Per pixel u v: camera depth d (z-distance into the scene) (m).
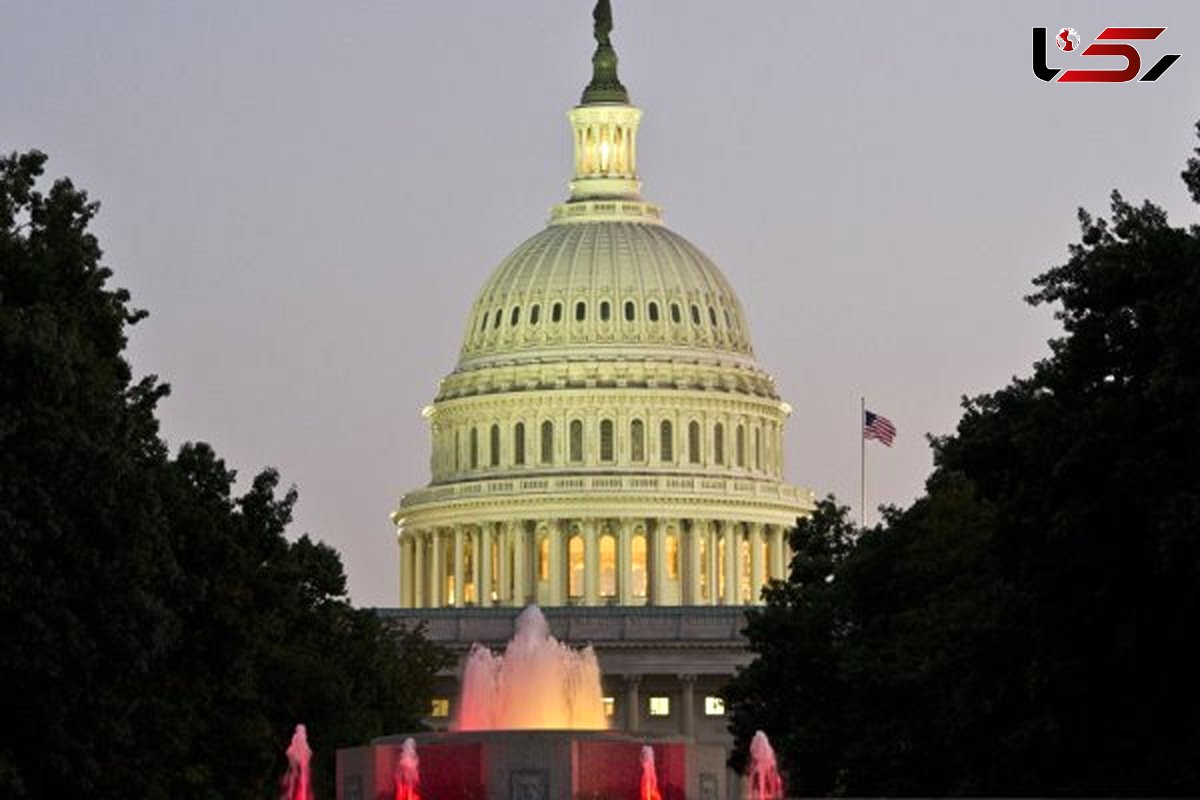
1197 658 120.25
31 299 131.00
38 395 122.00
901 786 151.38
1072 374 127.31
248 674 154.75
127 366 141.50
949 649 143.50
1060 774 125.25
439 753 167.62
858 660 160.00
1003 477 132.75
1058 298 128.00
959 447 138.00
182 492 142.12
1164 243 125.00
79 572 121.88
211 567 142.88
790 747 175.75
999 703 130.50
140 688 134.88
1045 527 124.56
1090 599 122.31
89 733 122.94
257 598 164.00
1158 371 119.44
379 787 168.25
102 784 124.38
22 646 119.12
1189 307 118.81
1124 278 125.31
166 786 135.50
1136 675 122.00
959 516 167.25
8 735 121.50
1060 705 124.12
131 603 122.31
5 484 119.62
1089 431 121.94
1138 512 120.69
